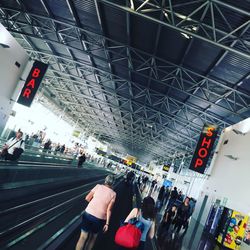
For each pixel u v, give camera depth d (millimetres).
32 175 13844
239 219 13820
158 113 27875
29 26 20484
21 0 17766
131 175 34125
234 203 15023
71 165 26875
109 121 46375
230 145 18938
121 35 16828
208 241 14578
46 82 33094
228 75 15961
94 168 36031
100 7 14648
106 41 18375
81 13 16297
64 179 20297
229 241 13742
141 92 24359
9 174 11383
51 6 17047
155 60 18297
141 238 5004
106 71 22875
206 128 18250
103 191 5402
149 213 5129
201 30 12938
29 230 7562
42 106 36031
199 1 11039
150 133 42219
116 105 33000
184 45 14789
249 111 18125
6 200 10445
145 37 15836
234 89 16844
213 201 18062
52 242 6199
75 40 20141
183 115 26625
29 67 17859
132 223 5031
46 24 19766
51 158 20484
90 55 20422
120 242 4867
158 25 13859
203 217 19094
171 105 25797
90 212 5277
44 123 39125
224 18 11008
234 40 12195
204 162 17828
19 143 12531
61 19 18172
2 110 16656
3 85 16094
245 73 14867
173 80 19562
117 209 14305
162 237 11359
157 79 19172
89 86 28672
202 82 17906
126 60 19953
